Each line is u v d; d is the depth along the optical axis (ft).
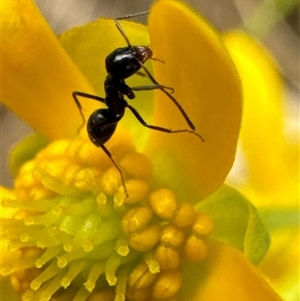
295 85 0.40
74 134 0.24
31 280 0.22
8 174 0.41
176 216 0.22
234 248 0.22
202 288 0.22
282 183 0.29
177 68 0.21
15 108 0.23
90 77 0.24
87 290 0.22
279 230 0.29
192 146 0.22
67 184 0.22
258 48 0.29
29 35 0.23
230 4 0.41
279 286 0.28
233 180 0.30
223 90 0.21
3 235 0.22
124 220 0.22
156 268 0.22
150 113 0.24
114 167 0.22
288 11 0.38
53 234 0.22
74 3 0.42
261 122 0.29
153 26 0.21
